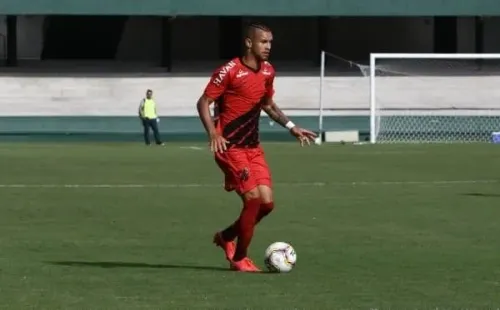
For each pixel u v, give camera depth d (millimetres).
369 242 34750
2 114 123375
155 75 125812
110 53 130500
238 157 26641
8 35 125938
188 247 33781
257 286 25453
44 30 128875
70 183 59656
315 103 126562
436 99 127938
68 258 31109
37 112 123812
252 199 26828
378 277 27047
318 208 46125
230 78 26250
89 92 124875
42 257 31328
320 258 30859
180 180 61625
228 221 41594
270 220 41531
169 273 27797
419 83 127938
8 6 118688
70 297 23984
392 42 132750
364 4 123188
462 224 40000
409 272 27969
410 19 132625
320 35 131125
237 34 131750
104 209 46031
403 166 73062
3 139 119312
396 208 46062
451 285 25719
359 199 50250
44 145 103875
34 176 64562
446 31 132500
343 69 131000
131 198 51000
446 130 123188
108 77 125062
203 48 131375
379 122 121375
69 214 44031
